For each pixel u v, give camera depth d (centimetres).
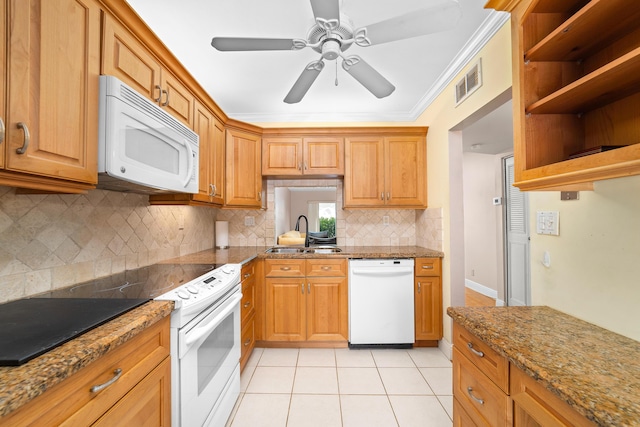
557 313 118
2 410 52
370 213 321
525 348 86
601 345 88
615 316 98
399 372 219
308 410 176
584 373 72
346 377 212
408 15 128
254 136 283
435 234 269
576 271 113
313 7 127
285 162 291
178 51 203
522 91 110
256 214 321
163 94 156
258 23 175
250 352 241
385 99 281
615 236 98
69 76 97
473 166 445
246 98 279
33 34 85
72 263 138
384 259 256
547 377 71
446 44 196
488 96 187
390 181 289
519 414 84
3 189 109
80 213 143
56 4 92
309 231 327
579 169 85
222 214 320
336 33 143
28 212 118
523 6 110
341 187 322
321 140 291
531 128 111
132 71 131
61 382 67
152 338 105
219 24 175
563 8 108
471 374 110
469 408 111
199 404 132
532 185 108
